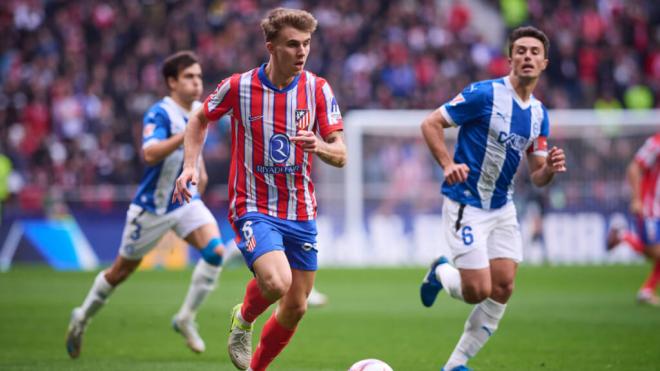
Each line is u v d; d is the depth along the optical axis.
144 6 86.06
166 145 25.81
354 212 66.38
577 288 48.25
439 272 23.75
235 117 19.44
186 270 59.97
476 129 22.31
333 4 88.50
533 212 66.12
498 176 22.25
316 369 24.09
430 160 68.12
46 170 68.06
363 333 31.75
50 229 62.25
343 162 19.22
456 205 22.28
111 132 71.12
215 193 64.19
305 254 19.53
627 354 26.45
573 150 68.00
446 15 95.38
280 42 18.67
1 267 61.31
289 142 19.22
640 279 53.41
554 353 26.73
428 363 25.19
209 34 83.00
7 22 84.12
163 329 32.50
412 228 67.06
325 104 19.53
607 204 67.50
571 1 93.75
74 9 85.56
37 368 23.83
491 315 22.25
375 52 83.88
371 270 60.81
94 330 32.19
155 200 26.80
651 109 85.44
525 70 21.86
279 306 19.77
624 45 90.81
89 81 80.56
